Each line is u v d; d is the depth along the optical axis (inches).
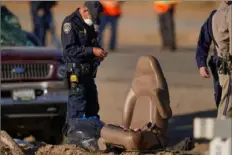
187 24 4618.6
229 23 1214.9
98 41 1370.6
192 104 2026.3
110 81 2427.4
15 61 1589.6
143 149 1237.7
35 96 1584.6
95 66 1364.4
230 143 863.1
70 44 1341.0
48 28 2987.2
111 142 1258.6
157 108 1274.6
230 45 1214.9
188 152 1348.4
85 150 1310.3
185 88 2267.5
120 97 2129.7
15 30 1781.5
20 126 1583.4
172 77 2472.9
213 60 1258.0
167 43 3430.1
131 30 4493.1
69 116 1371.8
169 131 1731.1
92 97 1381.6
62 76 1600.6
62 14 4323.3
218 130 857.5
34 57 1601.9
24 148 1331.2
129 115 1315.2
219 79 1250.6
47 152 1294.3
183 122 1828.2
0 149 1283.2
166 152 1248.2
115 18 3437.5
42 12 2960.1
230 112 1237.7
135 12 5477.4
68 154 1274.6
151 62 1298.0
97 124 1339.8
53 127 1606.8
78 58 1346.0
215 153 882.1
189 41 3954.2
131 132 1228.5
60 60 1620.3
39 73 1603.1
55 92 1593.3
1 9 1793.8
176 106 1996.8
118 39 4106.8
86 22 1348.4
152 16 5221.5
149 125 1270.9
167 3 3415.4
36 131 1631.4
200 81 2412.6
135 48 3550.7
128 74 2596.0
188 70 2652.6
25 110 1573.6
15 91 1576.0
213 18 1246.9
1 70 1579.7
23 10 4672.7
